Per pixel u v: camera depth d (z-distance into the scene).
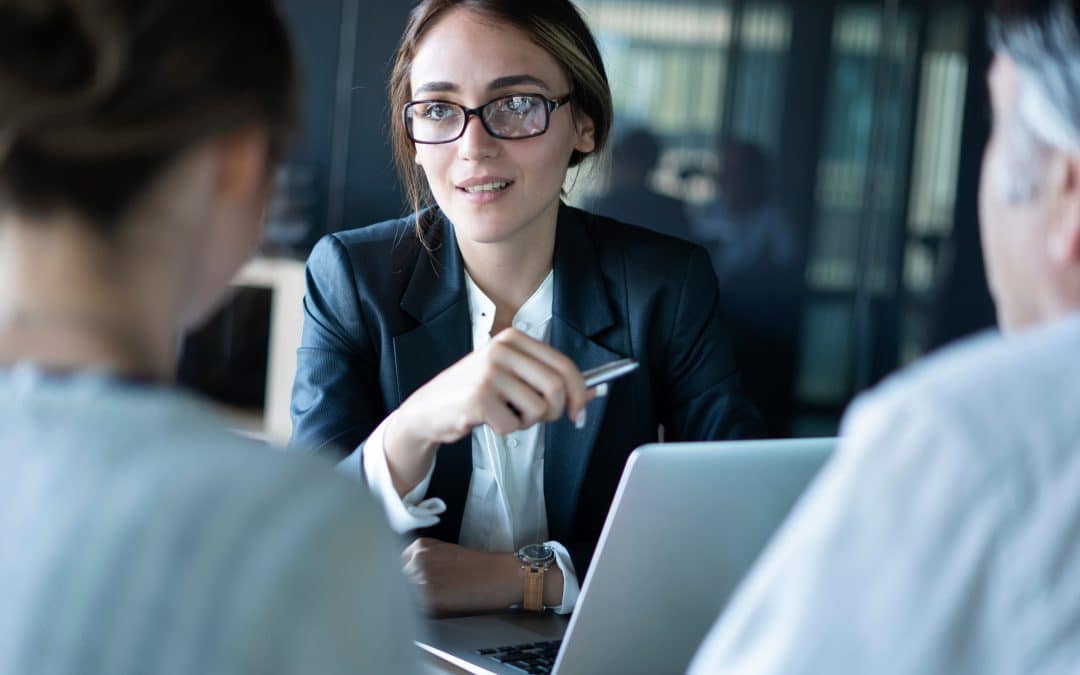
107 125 0.64
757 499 1.36
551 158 1.87
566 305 1.99
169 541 0.61
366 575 0.63
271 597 0.61
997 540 0.71
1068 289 0.83
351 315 1.97
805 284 4.99
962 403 0.74
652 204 4.96
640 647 1.34
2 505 0.63
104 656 0.60
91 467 0.63
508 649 1.49
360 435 1.92
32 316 0.66
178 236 0.68
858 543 0.74
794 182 4.95
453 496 1.90
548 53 1.86
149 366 0.68
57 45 0.65
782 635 0.76
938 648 0.72
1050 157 0.81
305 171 4.84
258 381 4.54
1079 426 0.71
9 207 0.65
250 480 0.63
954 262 4.94
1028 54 0.80
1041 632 0.71
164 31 0.65
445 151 1.86
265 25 0.70
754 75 4.92
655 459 1.28
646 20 4.91
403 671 0.65
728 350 2.10
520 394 1.52
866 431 0.76
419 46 1.88
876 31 4.89
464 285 1.98
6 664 0.61
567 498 1.92
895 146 4.92
